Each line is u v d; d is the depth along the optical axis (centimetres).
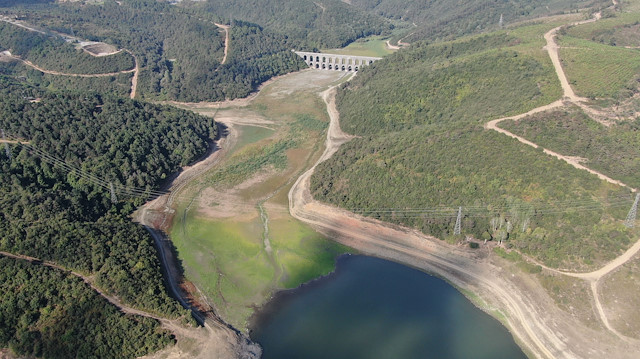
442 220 15150
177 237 15825
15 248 12731
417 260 14562
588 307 12038
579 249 13150
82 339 10894
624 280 12219
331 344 11681
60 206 15012
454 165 16075
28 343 10712
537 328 11981
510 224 14275
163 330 11338
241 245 15462
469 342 11781
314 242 15600
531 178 14775
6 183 15312
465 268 14012
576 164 14750
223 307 12850
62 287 11869
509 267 13712
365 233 15775
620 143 14600
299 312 12706
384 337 11906
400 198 16112
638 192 13500
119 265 12731
